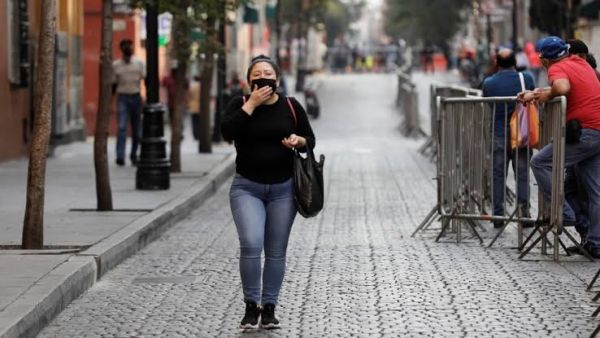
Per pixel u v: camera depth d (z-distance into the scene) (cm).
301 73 11344
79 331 1816
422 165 4962
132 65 4612
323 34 17050
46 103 2375
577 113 2428
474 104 2742
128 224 2767
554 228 2431
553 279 2212
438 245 2673
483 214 2723
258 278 1798
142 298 2075
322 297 2059
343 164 5062
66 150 5497
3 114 4778
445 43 16125
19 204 3234
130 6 3703
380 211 3359
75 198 3366
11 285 1964
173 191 3616
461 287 2141
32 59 5162
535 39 10706
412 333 1764
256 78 1784
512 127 2691
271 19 10969
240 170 1806
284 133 1792
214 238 2845
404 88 7825
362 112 9181
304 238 2811
